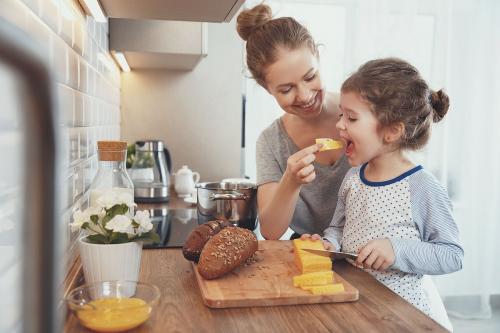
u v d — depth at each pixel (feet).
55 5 2.79
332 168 4.89
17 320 1.96
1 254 1.79
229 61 8.44
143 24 5.91
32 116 0.91
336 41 9.69
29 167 0.93
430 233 3.96
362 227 4.18
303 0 9.53
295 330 2.43
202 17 4.92
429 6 9.95
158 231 4.63
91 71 4.42
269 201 4.73
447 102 4.44
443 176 10.25
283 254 3.69
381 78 4.06
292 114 4.90
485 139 10.38
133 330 2.40
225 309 2.71
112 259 2.76
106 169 3.66
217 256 3.04
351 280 3.28
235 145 8.61
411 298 3.88
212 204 4.71
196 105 8.43
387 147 4.17
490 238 10.52
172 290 2.98
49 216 0.94
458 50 10.27
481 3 10.18
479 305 10.63
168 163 7.31
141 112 8.28
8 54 0.80
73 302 2.38
